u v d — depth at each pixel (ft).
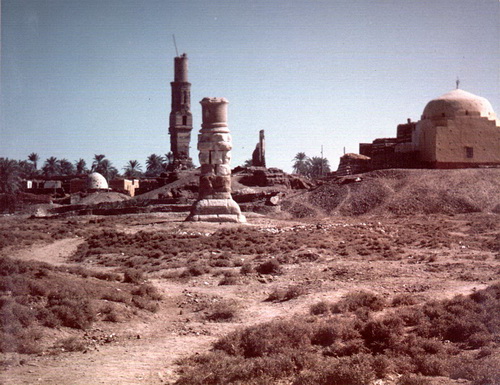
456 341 55.72
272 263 104.42
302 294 81.71
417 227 175.83
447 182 264.11
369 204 255.70
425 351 52.13
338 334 56.90
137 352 56.08
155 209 250.78
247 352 54.90
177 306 78.64
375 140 380.78
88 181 453.99
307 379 45.19
